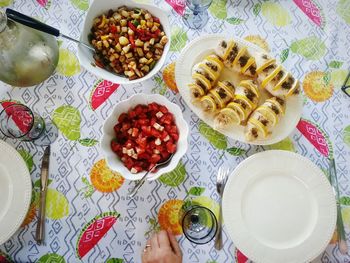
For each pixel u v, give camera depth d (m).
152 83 0.96
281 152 0.88
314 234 0.85
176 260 0.84
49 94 0.95
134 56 0.91
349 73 0.97
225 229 0.89
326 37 0.99
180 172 0.91
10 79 0.88
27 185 0.86
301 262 0.84
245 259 0.88
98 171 0.91
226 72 0.95
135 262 0.88
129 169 0.84
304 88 0.97
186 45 0.94
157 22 0.93
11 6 1.00
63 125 0.94
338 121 0.95
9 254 0.87
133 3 0.92
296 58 0.98
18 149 0.92
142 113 0.87
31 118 0.89
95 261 0.88
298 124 0.95
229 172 0.91
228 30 0.99
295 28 1.00
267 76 0.89
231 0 1.00
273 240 0.86
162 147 0.84
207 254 0.88
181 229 0.89
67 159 0.92
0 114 0.92
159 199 0.90
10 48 0.83
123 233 0.89
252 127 0.88
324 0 1.01
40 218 0.87
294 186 0.88
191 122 0.94
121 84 0.95
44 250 0.87
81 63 0.86
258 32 0.99
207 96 0.88
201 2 0.97
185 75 0.93
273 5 1.01
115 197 0.90
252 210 0.87
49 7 1.00
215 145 0.93
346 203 0.91
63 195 0.90
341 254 0.88
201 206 0.90
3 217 0.84
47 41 0.89
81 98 0.95
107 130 0.85
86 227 0.89
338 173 0.92
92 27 0.92
